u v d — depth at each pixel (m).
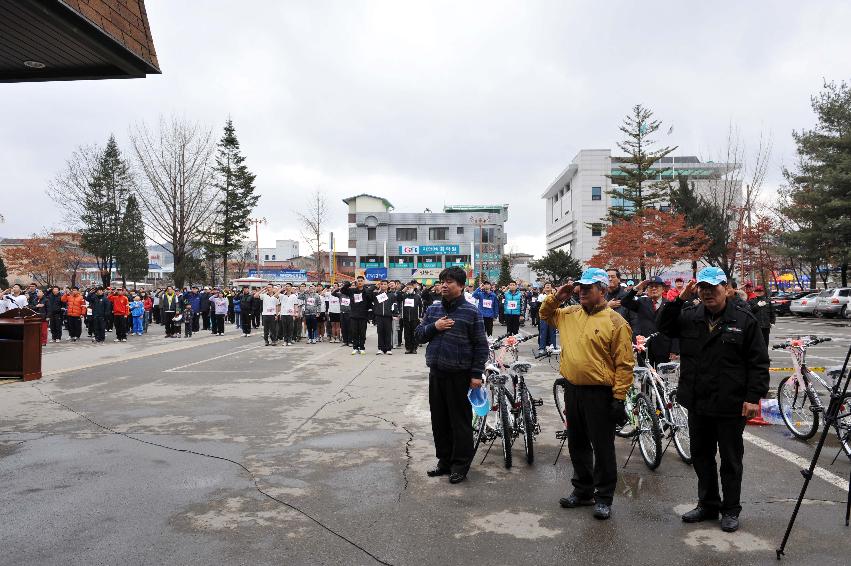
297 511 4.50
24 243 54.81
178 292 30.11
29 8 6.18
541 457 6.09
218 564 3.62
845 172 28.20
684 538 4.03
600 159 72.19
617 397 4.37
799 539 3.99
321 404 8.68
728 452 4.21
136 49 7.77
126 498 4.79
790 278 53.88
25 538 4.00
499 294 27.61
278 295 19.17
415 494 4.90
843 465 5.76
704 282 4.20
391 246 73.25
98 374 11.95
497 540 3.99
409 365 13.20
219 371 12.32
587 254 71.62
